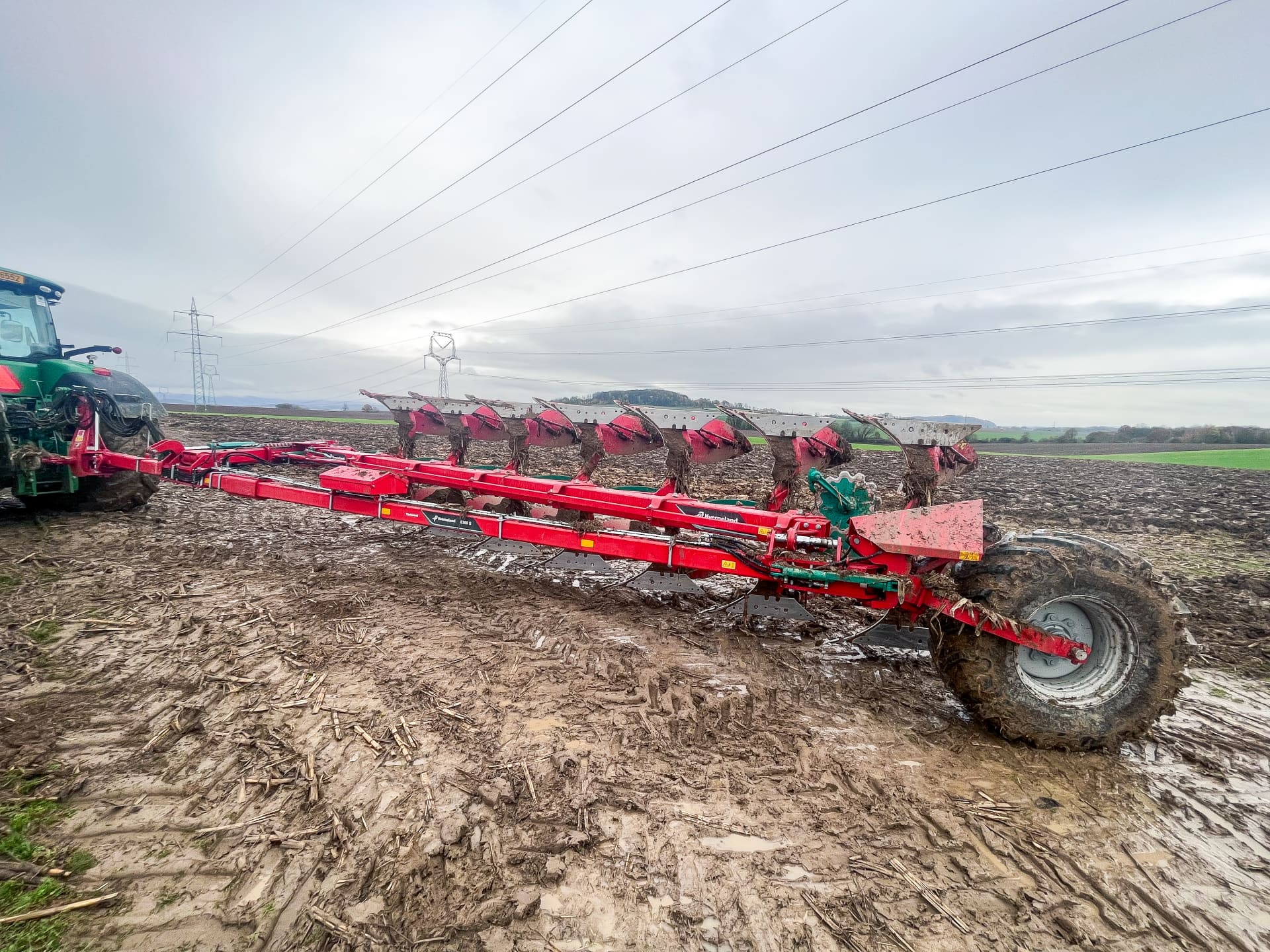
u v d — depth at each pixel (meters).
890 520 3.51
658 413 6.49
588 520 6.12
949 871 2.41
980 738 3.40
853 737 3.36
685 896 2.21
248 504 9.15
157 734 3.13
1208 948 2.10
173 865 2.31
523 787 2.75
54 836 2.43
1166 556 8.69
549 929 2.06
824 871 2.37
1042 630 3.23
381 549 6.88
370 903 2.14
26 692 3.47
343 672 3.80
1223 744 3.50
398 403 9.39
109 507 7.66
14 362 6.95
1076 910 2.24
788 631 4.93
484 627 4.66
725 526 4.59
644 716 3.44
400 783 2.76
